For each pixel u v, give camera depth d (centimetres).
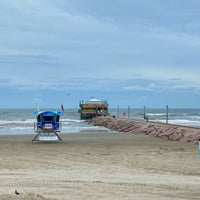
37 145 2661
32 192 1038
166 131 3644
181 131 3416
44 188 1136
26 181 1263
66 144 2738
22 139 3153
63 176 1390
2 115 11325
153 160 1878
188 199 1026
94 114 8262
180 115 12412
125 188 1159
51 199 955
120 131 4834
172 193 1098
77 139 3192
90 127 5684
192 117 10675
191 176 1438
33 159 1905
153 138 3362
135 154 2119
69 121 7738
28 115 11350
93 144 2738
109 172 1511
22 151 2273
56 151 2281
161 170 1580
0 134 3875
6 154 2111
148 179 1348
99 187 1166
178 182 1288
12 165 1683
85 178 1348
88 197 1009
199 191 1134
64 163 1770
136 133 4203
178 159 1912
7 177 1350
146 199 1007
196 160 1878
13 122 6756
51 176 1386
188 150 2330
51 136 2927
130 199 1001
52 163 1766
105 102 8588
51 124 2956
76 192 1077
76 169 1588
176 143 2847
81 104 8325
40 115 2983
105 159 1917
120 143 2825
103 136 3566
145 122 5219
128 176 1412
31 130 4656
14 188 1126
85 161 1844
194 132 3195
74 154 2125
